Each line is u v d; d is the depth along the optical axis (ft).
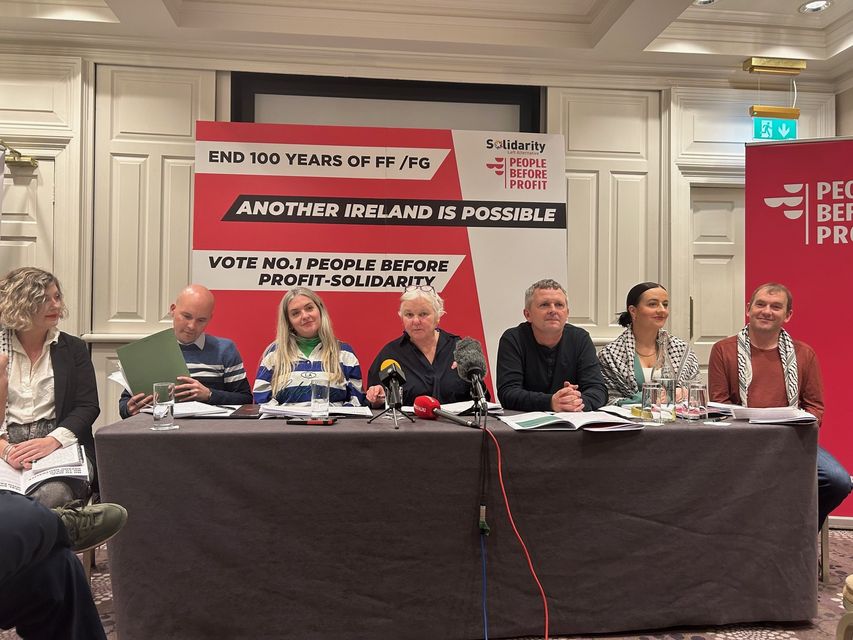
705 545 6.27
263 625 5.76
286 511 5.78
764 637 6.31
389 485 5.89
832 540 9.86
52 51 11.97
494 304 12.56
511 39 12.28
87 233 12.06
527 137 12.78
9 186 11.91
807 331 11.41
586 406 7.32
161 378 7.16
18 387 7.12
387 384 6.52
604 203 13.38
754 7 12.14
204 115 12.46
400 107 13.30
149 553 5.64
